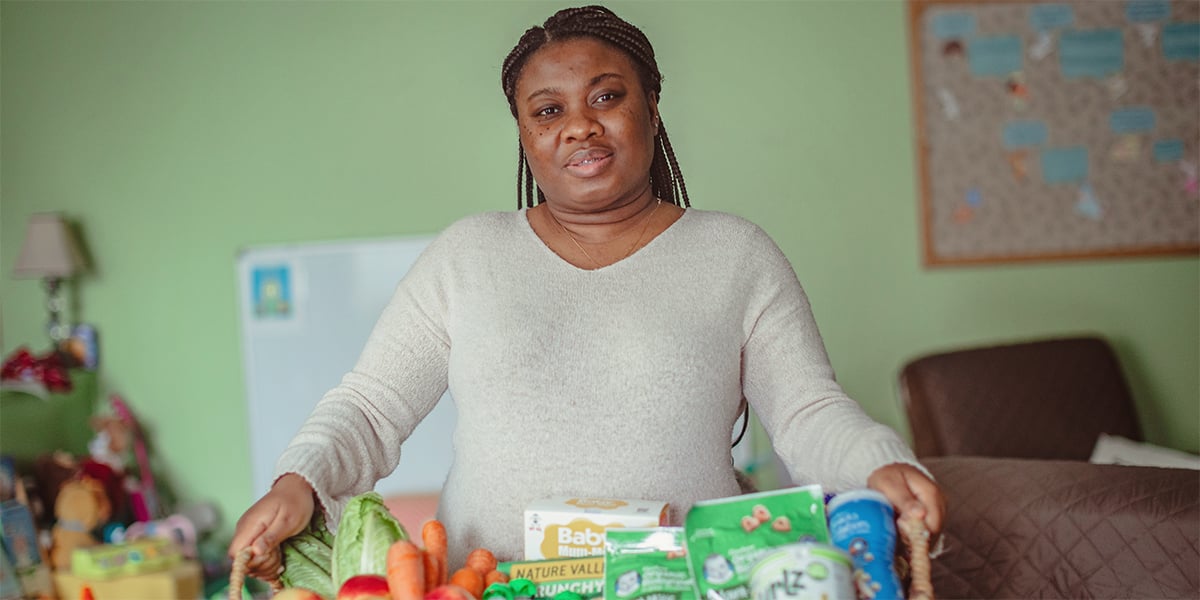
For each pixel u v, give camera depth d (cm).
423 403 126
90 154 391
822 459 111
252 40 387
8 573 295
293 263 380
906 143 380
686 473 116
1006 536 160
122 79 390
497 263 123
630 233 125
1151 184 383
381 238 385
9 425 341
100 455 353
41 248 368
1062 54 381
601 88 120
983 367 310
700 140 379
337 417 118
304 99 386
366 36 384
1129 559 151
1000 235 382
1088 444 309
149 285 390
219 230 388
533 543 108
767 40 379
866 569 93
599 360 117
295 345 381
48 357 369
